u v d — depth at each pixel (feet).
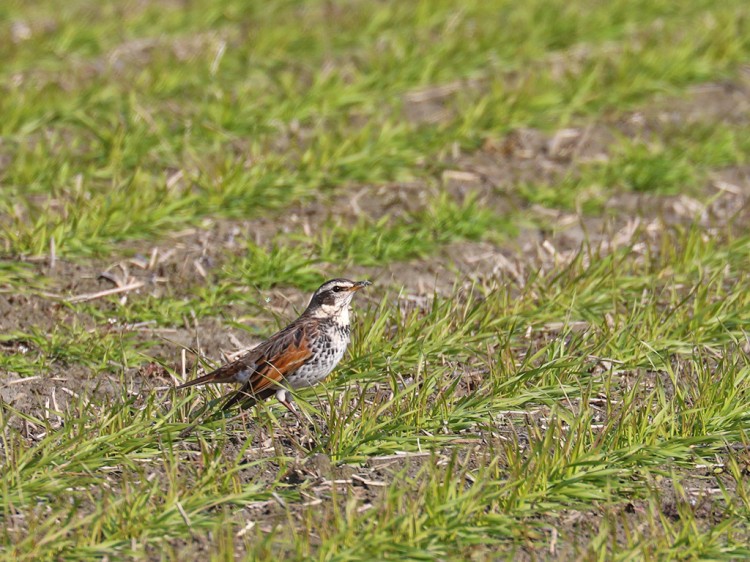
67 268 45.52
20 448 31.78
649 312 40.50
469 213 51.16
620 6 80.53
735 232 51.47
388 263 46.98
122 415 33.68
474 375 37.88
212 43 71.05
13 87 61.05
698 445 33.76
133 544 27.91
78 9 78.13
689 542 28.66
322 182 54.85
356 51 72.02
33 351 39.55
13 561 27.12
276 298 44.27
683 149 59.72
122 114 59.82
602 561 27.68
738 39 75.77
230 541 27.07
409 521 28.32
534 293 44.32
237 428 34.53
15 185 51.88
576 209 53.72
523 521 29.35
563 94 65.67
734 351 38.09
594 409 35.91
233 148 57.82
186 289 44.62
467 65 69.15
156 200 50.60
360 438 33.12
